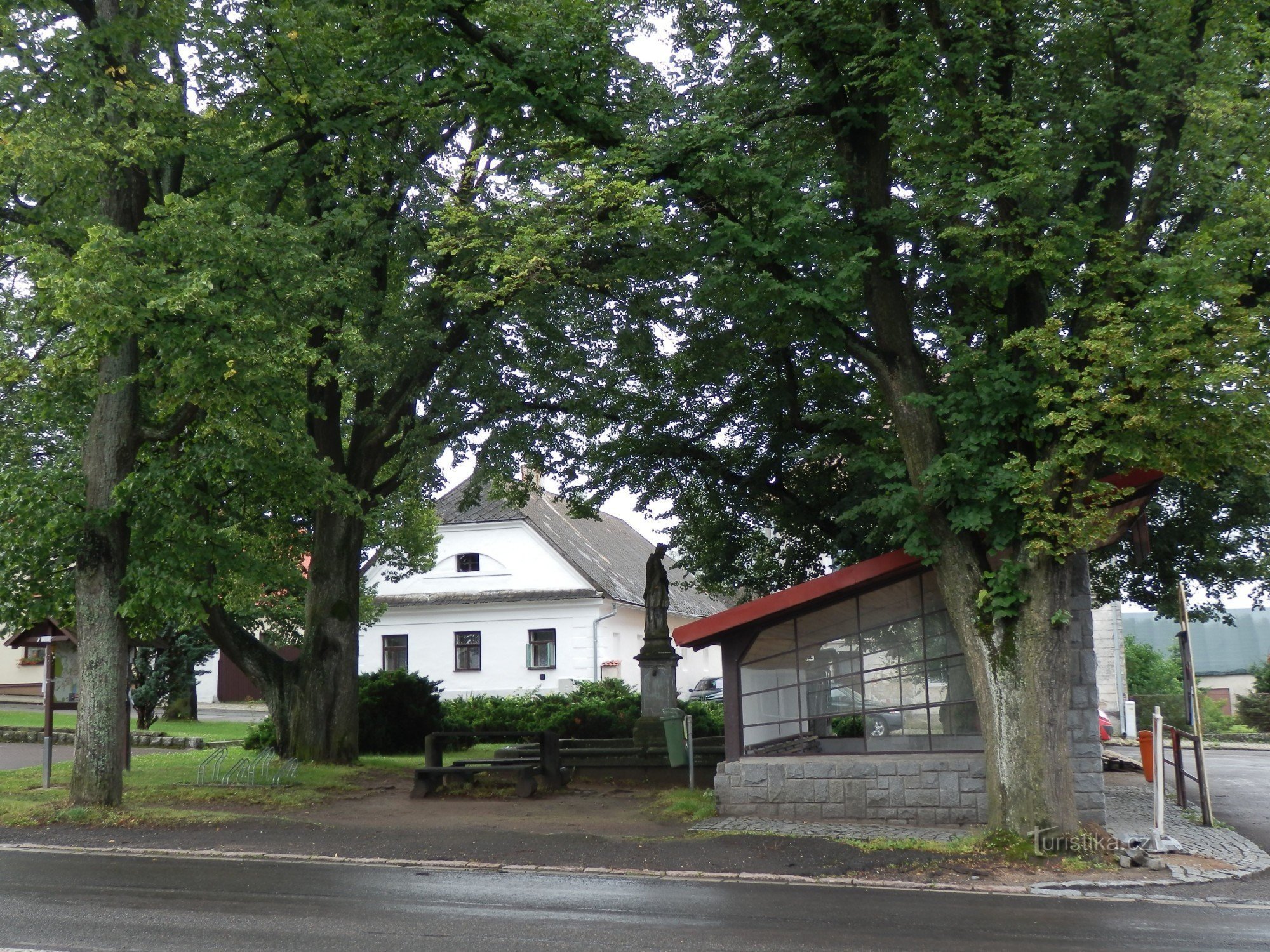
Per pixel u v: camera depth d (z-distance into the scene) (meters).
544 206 14.77
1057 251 12.15
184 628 16.05
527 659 42.81
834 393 18.91
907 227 13.84
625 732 26.42
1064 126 13.41
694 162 13.80
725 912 9.53
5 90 14.76
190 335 13.47
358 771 20.16
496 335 19.44
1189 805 17.20
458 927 8.78
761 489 20.73
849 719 14.83
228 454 15.05
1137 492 13.62
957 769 13.98
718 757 19.17
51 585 15.23
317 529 21.80
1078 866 11.65
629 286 18.72
